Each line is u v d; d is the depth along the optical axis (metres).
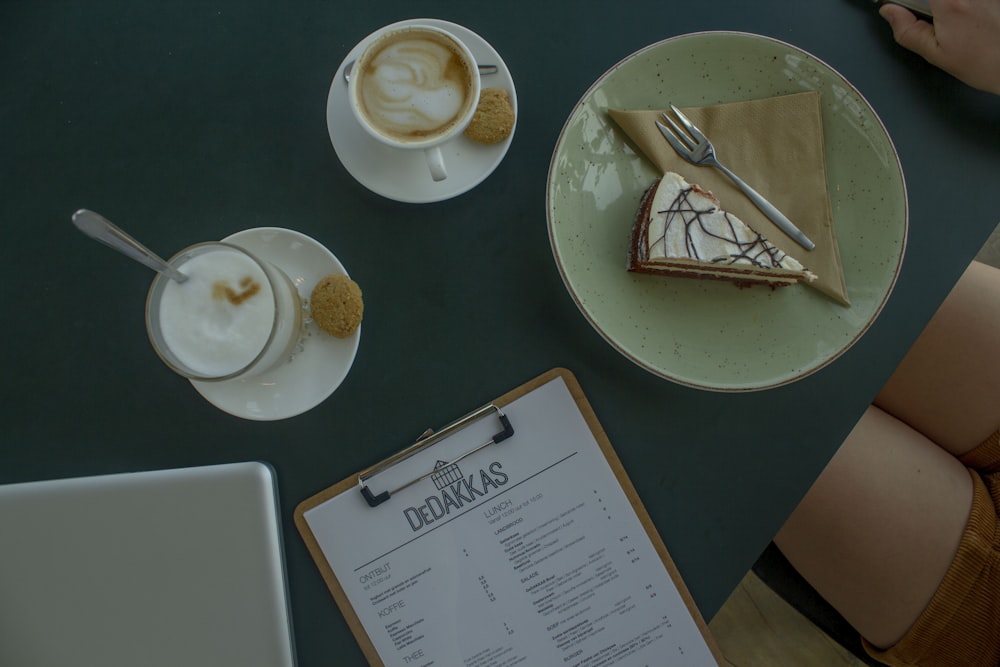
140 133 0.79
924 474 0.94
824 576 0.98
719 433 0.77
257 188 0.78
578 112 0.74
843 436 0.76
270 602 0.72
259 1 0.79
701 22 0.80
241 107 0.79
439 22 0.74
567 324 0.77
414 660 0.74
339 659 0.75
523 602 0.75
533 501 0.75
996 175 0.79
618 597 0.75
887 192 0.74
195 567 0.71
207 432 0.76
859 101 0.74
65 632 0.70
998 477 0.96
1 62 0.79
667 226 0.74
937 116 0.80
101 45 0.79
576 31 0.80
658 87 0.77
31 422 0.77
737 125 0.76
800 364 0.74
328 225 0.78
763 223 0.76
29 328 0.77
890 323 0.78
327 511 0.74
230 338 0.68
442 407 0.77
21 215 0.78
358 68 0.72
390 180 0.75
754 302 0.77
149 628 0.71
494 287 0.78
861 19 0.80
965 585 0.90
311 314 0.73
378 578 0.74
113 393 0.77
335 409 0.77
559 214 0.74
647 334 0.76
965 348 0.93
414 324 0.77
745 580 1.19
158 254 0.78
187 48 0.79
